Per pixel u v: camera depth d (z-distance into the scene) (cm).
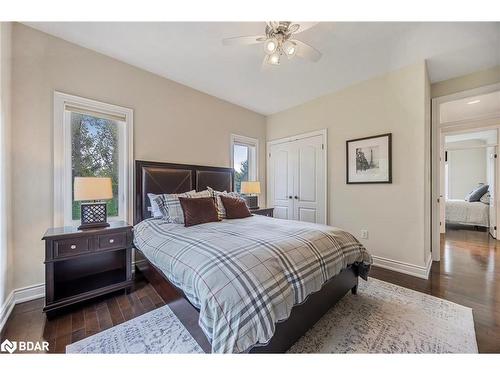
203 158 348
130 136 269
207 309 108
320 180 365
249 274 119
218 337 102
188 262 136
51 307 173
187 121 328
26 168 201
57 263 209
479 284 230
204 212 238
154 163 287
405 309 184
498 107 339
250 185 377
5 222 178
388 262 283
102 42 227
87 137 247
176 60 261
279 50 188
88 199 202
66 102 224
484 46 228
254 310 108
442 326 161
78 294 187
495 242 391
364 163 307
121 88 262
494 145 431
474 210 496
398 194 276
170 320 171
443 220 454
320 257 161
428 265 271
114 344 144
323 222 360
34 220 205
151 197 269
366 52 240
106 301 200
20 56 199
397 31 206
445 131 361
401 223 273
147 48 238
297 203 402
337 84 321
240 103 395
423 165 256
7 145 184
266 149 461
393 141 280
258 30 208
